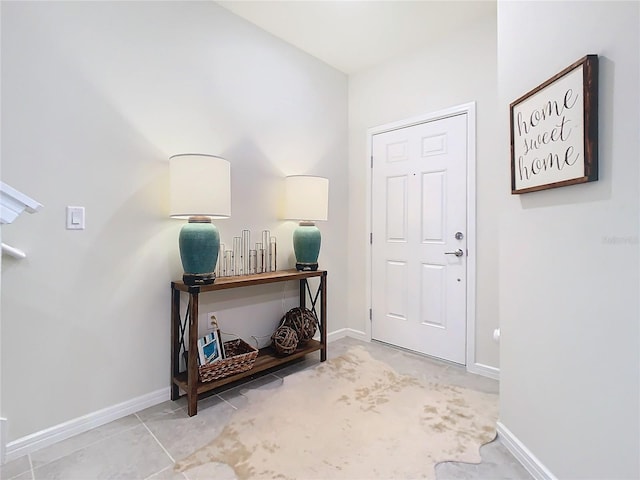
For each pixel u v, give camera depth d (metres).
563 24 1.24
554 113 1.26
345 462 1.51
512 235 1.57
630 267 1.00
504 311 1.64
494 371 2.38
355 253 3.29
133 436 1.70
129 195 1.91
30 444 1.58
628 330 1.01
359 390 2.20
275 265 2.67
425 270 2.79
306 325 2.64
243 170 2.46
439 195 2.69
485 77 2.43
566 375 1.24
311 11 2.35
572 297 1.21
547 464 1.34
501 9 1.65
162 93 2.03
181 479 1.40
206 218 1.99
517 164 1.50
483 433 1.72
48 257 1.64
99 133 1.79
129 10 1.89
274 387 2.24
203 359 2.05
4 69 1.51
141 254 1.96
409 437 1.69
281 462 1.50
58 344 1.68
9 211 1.21
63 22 1.67
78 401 1.74
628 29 0.99
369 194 3.16
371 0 2.23
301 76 2.85
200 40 2.20
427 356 2.78
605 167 1.07
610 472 1.07
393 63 2.97
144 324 1.98
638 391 0.98
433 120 2.71
